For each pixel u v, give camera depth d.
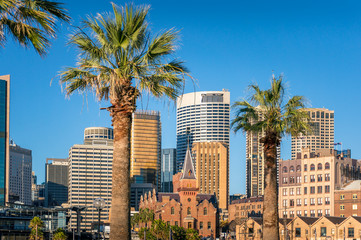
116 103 28.31
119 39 27.28
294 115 43.41
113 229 27.39
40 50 21.42
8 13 20.75
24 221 199.75
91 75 28.64
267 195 42.97
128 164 28.05
